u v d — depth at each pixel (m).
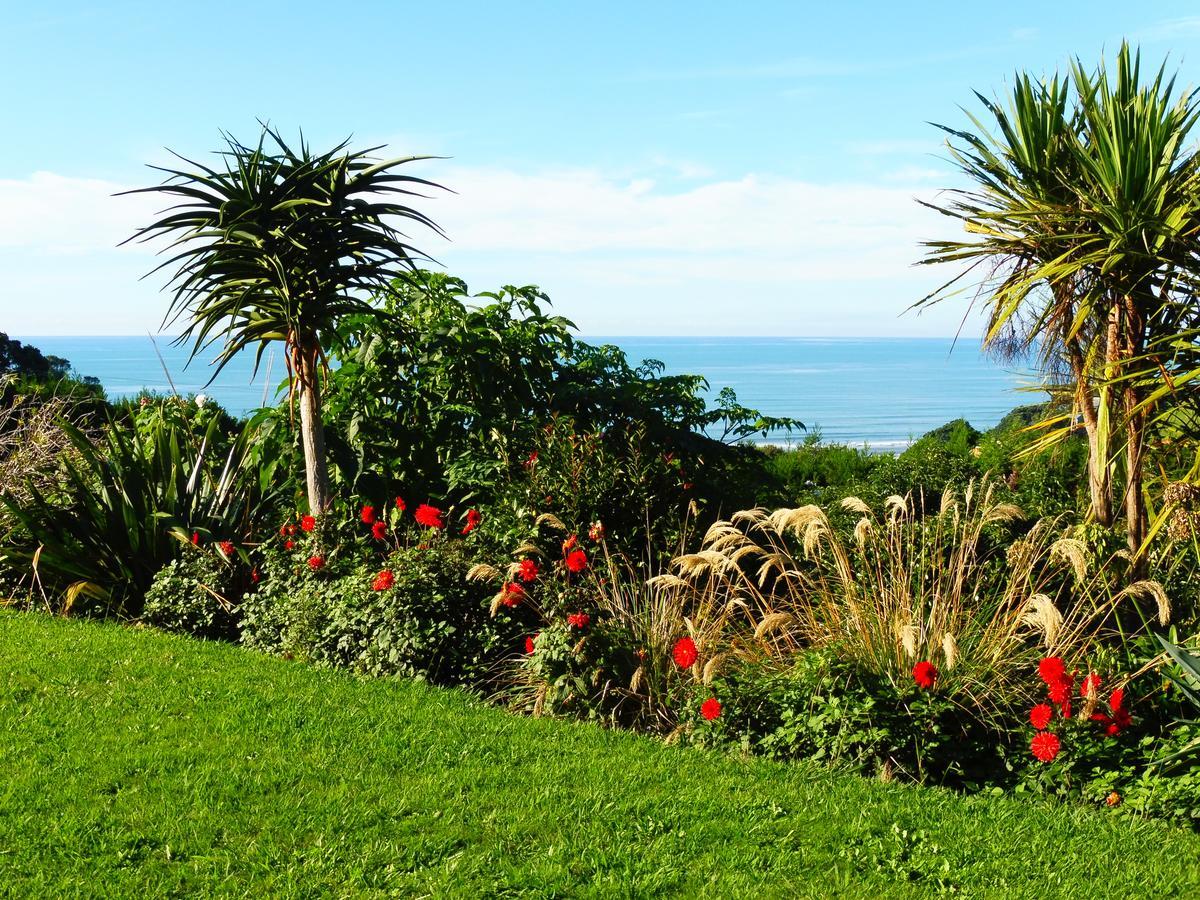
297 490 8.44
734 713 5.23
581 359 9.20
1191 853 3.83
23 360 31.16
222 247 6.87
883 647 5.38
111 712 5.19
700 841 3.87
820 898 3.43
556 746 4.94
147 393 11.75
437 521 6.85
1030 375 6.60
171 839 3.76
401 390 8.60
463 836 3.85
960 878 3.57
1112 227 5.67
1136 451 5.89
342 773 4.43
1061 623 4.98
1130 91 5.86
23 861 3.56
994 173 6.19
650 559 6.96
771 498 9.37
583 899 3.42
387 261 7.31
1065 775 4.55
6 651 6.32
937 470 10.99
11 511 7.84
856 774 4.75
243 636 6.98
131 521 7.93
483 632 6.28
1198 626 5.53
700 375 8.91
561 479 7.33
